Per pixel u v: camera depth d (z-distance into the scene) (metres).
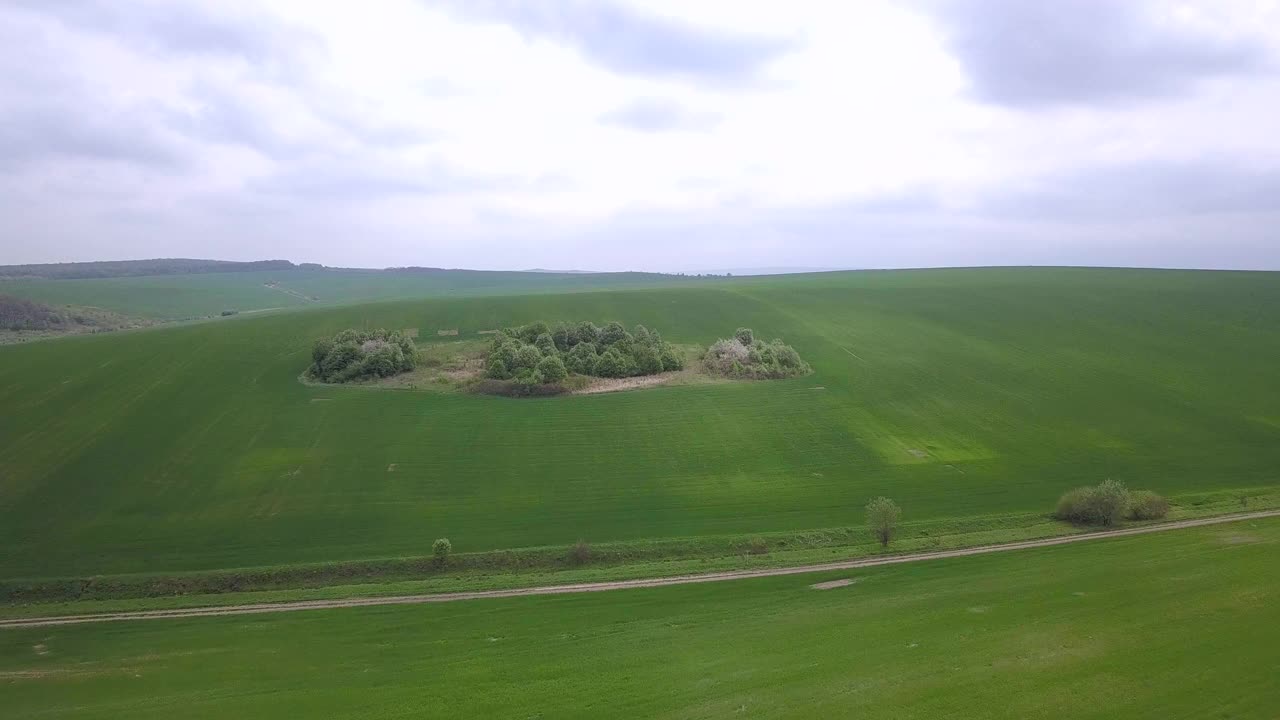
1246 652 20.70
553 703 20.97
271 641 27.17
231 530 37.62
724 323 85.00
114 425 51.47
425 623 28.44
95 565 34.22
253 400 56.69
